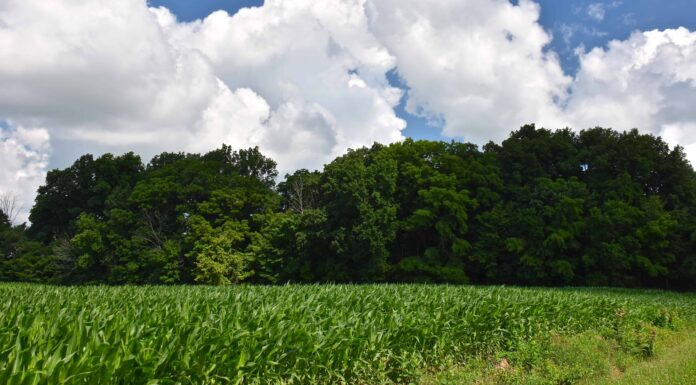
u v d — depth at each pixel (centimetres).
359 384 870
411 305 1246
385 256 3656
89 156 6188
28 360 567
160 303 1154
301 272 3800
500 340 1216
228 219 4550
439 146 4531
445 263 3831
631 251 3616
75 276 4791
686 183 4066
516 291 1820
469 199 3981
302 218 3791
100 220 5172
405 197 4112
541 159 4347
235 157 6575
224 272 3959
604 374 1041
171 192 4803
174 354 684
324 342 838
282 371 796
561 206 3666
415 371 904
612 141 4169
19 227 7012
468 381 911
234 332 762
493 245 3781
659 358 1247
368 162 4588
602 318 1603
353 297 1305
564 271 3522
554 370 965
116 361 608
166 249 4219
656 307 1905
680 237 3719
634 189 3866
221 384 722
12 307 944
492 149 4644
